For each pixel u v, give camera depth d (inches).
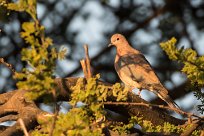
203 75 330.0
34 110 418.0
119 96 335.3
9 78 764.0
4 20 452.4
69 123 293.7
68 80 441.4
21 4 281.9
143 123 378.6
